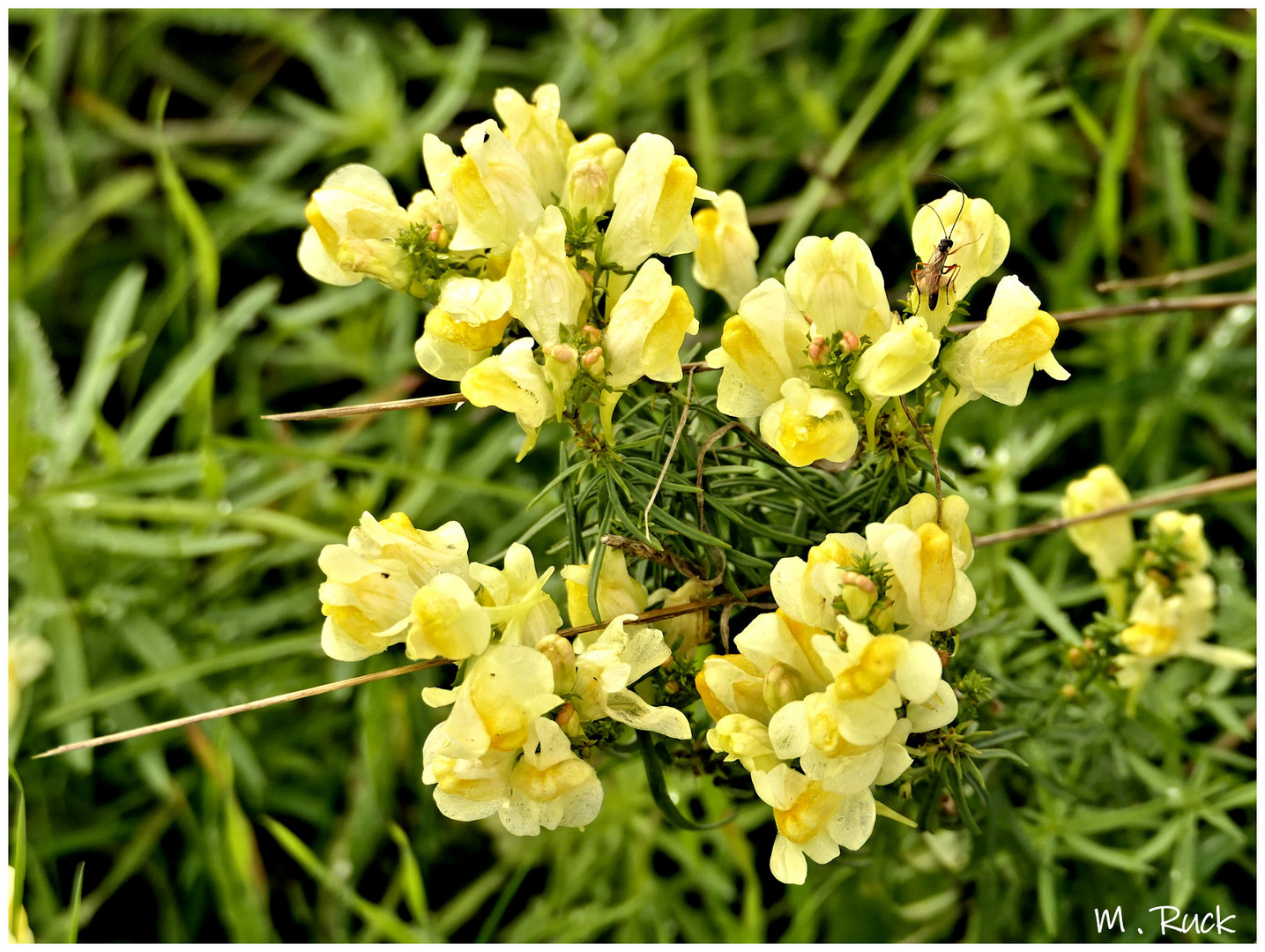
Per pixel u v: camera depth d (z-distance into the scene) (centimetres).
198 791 62
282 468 66
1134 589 56
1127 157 69
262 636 63
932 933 60
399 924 58
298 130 76
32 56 77
